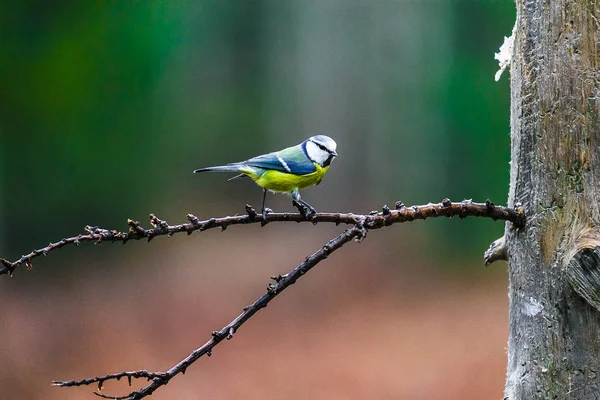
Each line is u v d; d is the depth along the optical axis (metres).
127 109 18.41
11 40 15.90
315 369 11.66
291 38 20.09
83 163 17.84
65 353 12.22
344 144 18.91
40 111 16.69
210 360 12.11
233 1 20.92
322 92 19.08
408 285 16.41
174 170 20.27
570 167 3.10
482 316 14.35
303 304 15.17
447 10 18.91
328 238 18.91
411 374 11.38
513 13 18.39
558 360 3.11
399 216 3.32
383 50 19.05
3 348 12.23
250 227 21.06
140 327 13.57
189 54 20.39
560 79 3.13
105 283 16.48
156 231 3.26
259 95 21.86
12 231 17.06
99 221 18.48
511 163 3.49
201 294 15.54
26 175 17.00
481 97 18.70
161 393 10.63
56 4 16.30
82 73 17.06
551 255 3.14
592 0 3.07
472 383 11.04
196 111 20.89
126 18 17.95
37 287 16.25
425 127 19.05
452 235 18.45
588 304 3.04
